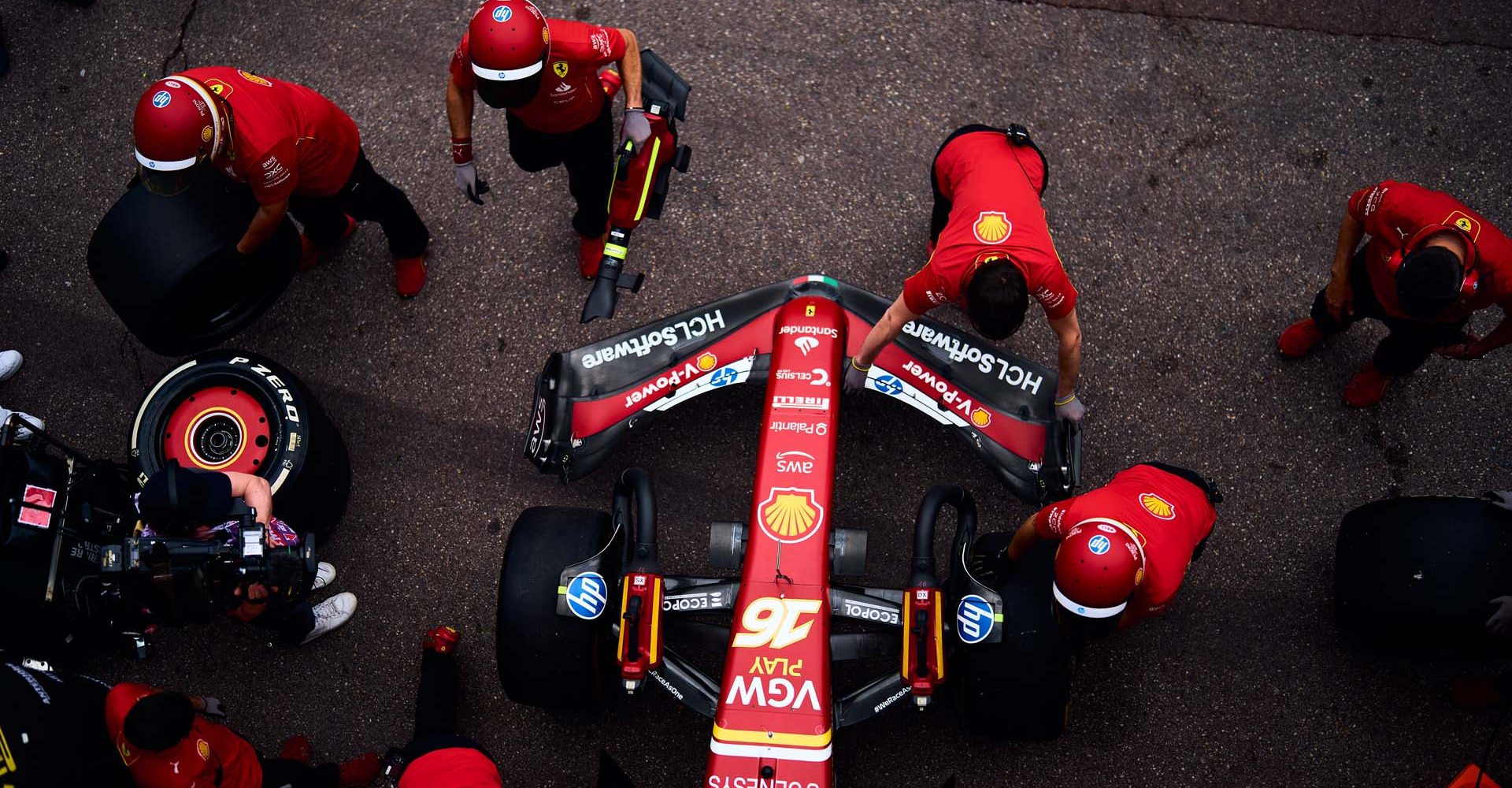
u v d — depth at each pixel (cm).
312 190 395
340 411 450
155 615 340
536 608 343
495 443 445
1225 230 469
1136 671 413
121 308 392
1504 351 448
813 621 320
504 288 465
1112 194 473
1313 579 424
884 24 500
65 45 503
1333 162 478
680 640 363
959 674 355
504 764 407
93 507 341
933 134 484
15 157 488
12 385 457
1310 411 443
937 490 358
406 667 420
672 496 437
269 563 336
